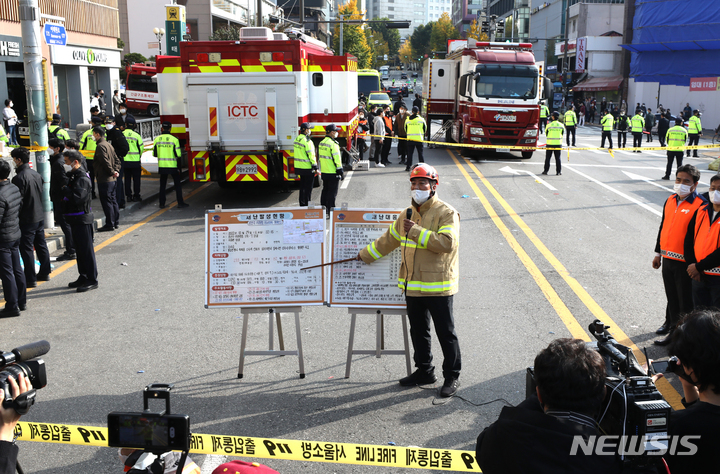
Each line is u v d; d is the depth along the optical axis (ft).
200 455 14.26
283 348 19.34
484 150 76.38
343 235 18.15
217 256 18.04
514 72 66.44
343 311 23.71
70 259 31.40
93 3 104.94
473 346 20.11
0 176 22.90
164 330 21.81
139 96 108.27
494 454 7.73
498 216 39.86
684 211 19.24
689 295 19.58
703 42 116.47
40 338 21.20
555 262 29.76
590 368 7.52
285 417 15.79
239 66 39.63
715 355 7.83
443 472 13.48
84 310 23.97
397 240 17.31
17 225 23.48
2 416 6.75
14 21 81.71
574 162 67.62
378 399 16.80
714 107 122.83
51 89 92.07
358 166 60.64
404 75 392.27
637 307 23.61
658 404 7.64
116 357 19.58
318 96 46.14
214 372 18.52
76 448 14.52
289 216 18.10
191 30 160.04
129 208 42.80
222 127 40.32
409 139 58.80
